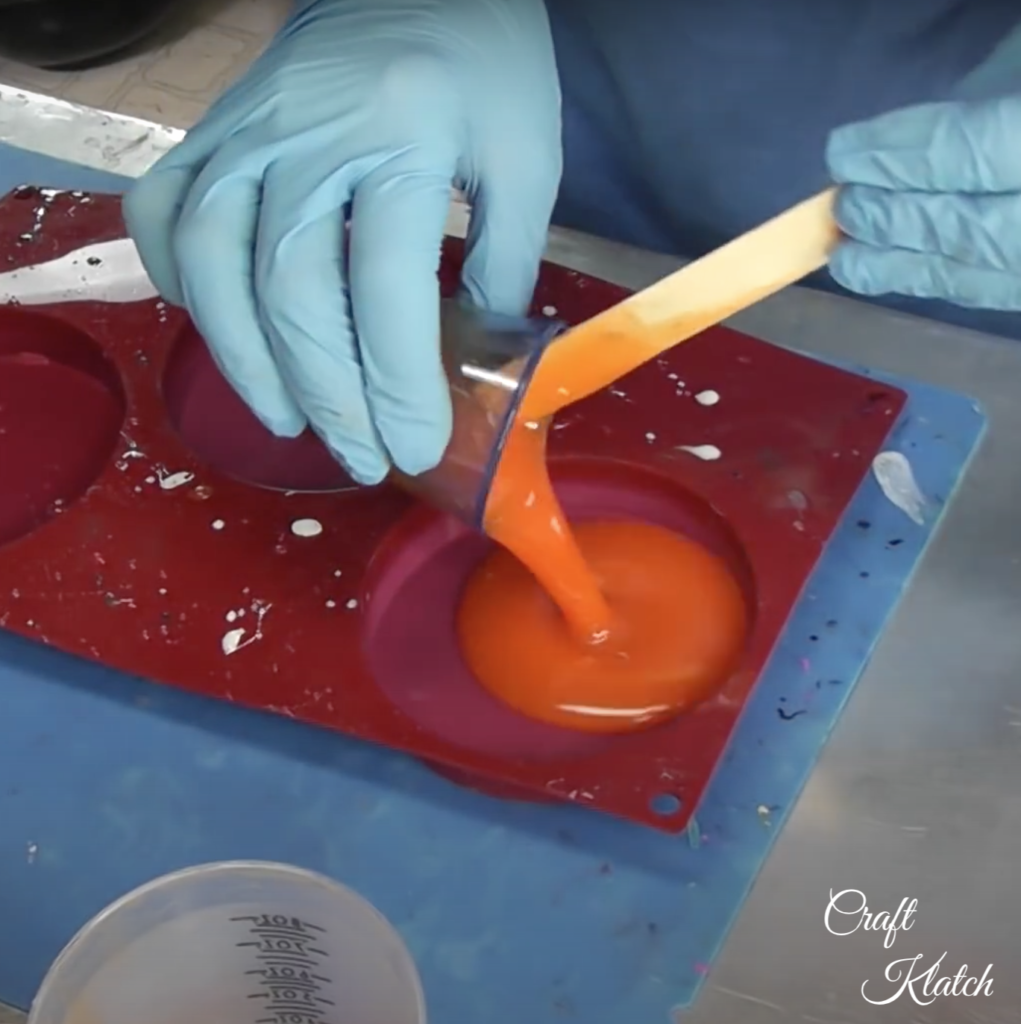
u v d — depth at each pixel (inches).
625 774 25.9
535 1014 24.7
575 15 39.1
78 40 48.8
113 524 30.8
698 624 30.1
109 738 28.9
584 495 32.7
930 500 32.1
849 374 33.3
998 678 29.1
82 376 35.9
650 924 25.7
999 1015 24.2
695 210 41.0
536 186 30.0
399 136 27.3
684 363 33.5
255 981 21.9
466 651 30.5
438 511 31.0
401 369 25.4
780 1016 24.4
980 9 35.2
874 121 23.5
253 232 28.0
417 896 26.3
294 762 28.3
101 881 26.7
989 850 26.5
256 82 29.6
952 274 24.2
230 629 28.9
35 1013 19.0
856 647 29.6
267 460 33.0
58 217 37.8
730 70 37.9
